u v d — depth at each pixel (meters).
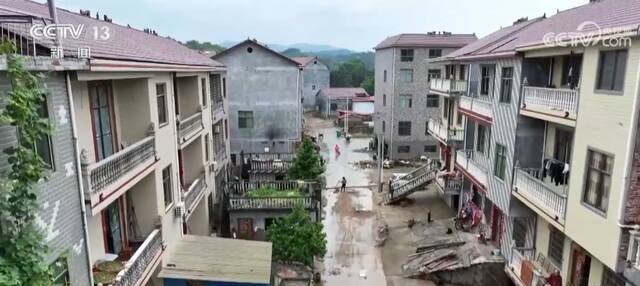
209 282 12.64
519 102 14.68
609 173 10.13
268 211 20.95
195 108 18.64
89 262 8.45
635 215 9.55
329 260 19.84
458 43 37.88
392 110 39.19
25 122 5.58
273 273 16.50
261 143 31.91
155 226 12.28
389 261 19.75
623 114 9.59
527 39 15.37
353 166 39.00
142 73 11.27
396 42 37.91
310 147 25.22
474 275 16.97
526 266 14.19
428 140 39.88
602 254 10.27
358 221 24.89
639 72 9.09
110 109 11.46
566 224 11.88
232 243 14.80
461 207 23.69
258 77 30.84
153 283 12.86
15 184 5.62
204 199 19.08
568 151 13.69
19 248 5.57
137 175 10.55
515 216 15.63
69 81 7.77
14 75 5.53
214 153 22.59
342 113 64.75
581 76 11.35
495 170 16.81
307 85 80.25
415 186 26.78
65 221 7.64
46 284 5.81
